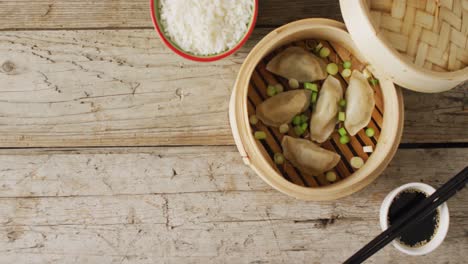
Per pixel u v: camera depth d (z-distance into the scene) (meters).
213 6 0.98
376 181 1.05
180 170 1.05
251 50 1.02
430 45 0.93
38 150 1.05
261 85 1.02
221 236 1.05
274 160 1.01
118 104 1.05
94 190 1.05
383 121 1.01
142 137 1.05
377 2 0.93
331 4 1.06
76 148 1.05
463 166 1.05
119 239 1.04
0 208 1.04
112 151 1.05
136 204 1.05
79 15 1.06
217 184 1.05
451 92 1.05
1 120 1.05
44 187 1.05
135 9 1.06
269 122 1.01
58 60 1.05
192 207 1.05
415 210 0.96
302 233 1.05
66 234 1.04
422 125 1.06
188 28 0.99
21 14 1.05
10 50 1.05
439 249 1.05
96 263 1.04
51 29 1.06
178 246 1.04
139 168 1.05
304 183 1.02
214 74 1.06
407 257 1.05
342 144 1.02
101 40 1.06
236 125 0.98
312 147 1.00
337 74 1.03
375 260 1.05
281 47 1.02
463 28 0.94
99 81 1.05
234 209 1.05
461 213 1.05
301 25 0.97
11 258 1.04
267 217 1.05
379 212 1.04
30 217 1.04
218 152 1.05
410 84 0.95
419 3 0.93
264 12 1.05
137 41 1.06
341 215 1.05
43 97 1.05
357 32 0.93
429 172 1.05
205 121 1.05
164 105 1.05
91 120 1.05
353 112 1.00
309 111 1.03
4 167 1.05
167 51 1.06
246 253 1.05
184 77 1.06
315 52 1.03
